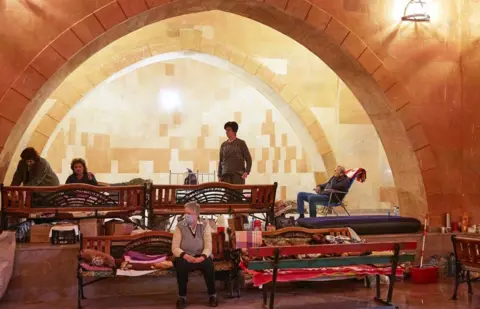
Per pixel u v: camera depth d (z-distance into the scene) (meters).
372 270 5.98
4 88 6.38
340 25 7.67
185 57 11.27
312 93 11.30
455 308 5.93
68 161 11.55
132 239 6.20
